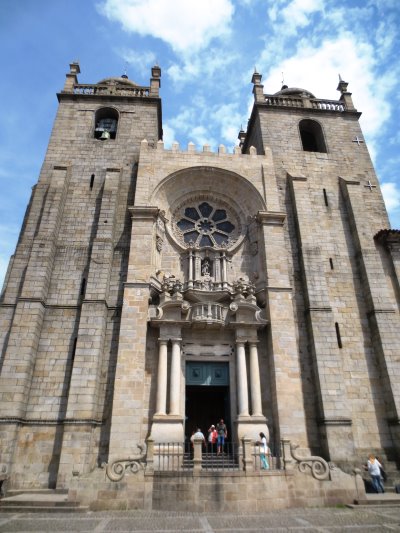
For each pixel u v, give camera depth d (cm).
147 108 3047
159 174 2538
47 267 2153
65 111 2966
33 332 1961
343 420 1891
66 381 1933
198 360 2094
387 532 1034
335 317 2262
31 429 1816
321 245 2494
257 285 2305
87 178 2616
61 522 1173
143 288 2119
